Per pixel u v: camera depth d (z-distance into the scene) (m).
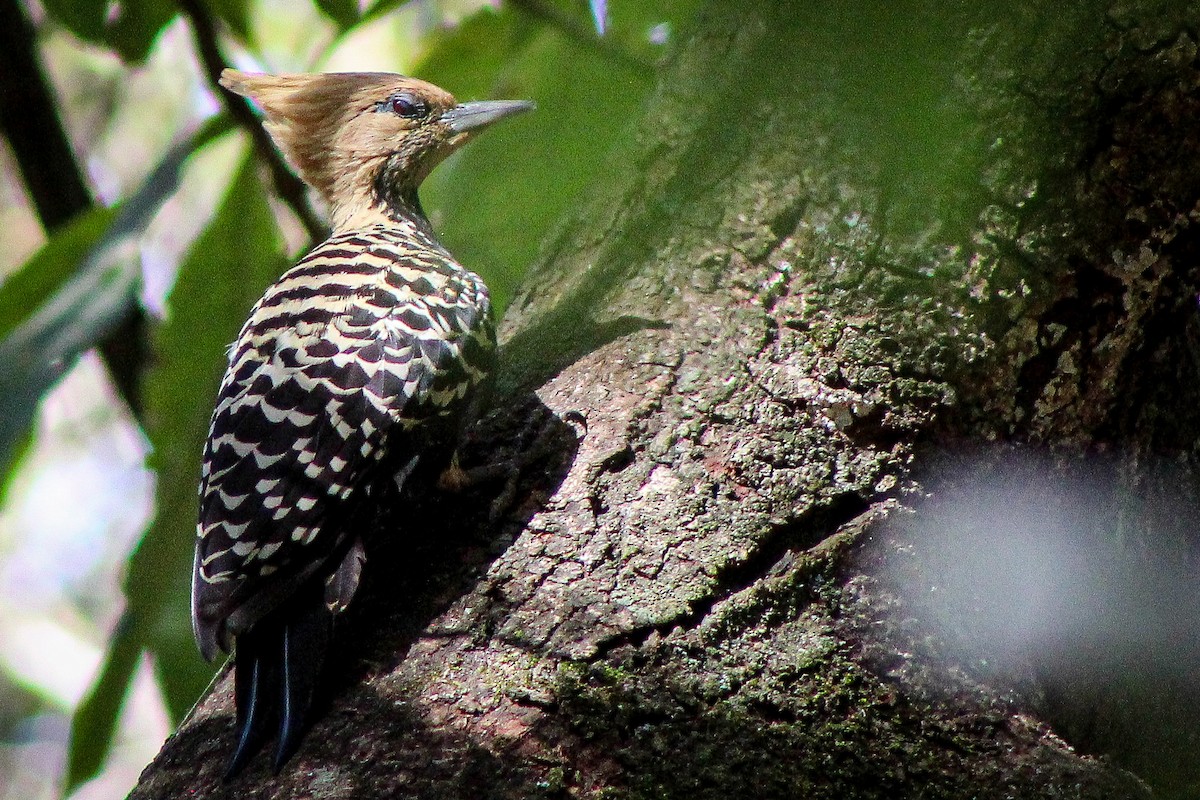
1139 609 6.72
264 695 5.88
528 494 6.33
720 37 7.14
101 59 16.20
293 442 6.72
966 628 6.03
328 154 9.51
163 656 8.74
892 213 6.38
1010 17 6.38
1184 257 6.62
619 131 8.66
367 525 6.64
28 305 8.91
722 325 6.54
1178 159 6.42
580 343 6.84
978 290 6.33
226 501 6.60
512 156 9.38
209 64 9.98
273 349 7.14
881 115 3.35
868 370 6.31
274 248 10.23
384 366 6.96
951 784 5.56
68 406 18.25
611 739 5.44
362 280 7.43
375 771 5.38
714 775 5.39
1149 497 6.87
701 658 5.71
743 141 6.71
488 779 5.30
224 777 5.55
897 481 6.20
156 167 7.10
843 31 3.42
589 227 7.41
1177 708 6.79
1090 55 6.34
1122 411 6.72
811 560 5.98
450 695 5.61
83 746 8.74
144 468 9.87
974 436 6.37
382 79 9.51
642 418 6.37
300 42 13.91
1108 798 5.46
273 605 6.25
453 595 6.04
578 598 5.86
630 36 10.04
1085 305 6.45
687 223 6.80
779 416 6.29
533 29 10.35
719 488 6.14
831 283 6.44
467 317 7.29
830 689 5.71
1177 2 6.32
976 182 6.32
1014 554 6.34
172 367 10.02
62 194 10.92
